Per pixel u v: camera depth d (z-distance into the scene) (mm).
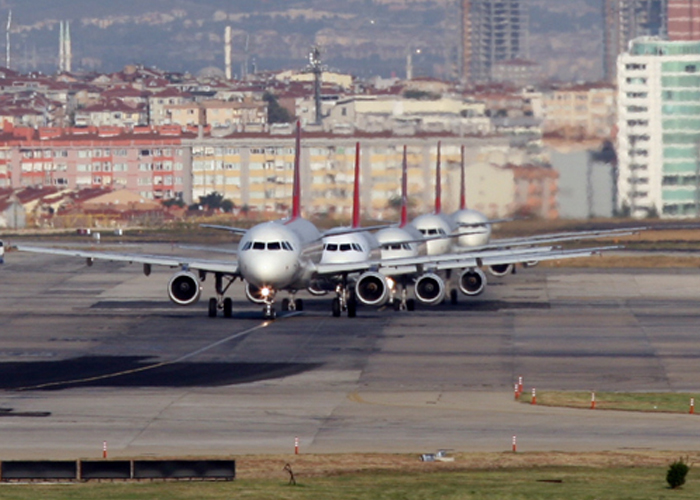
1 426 181500
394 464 158000
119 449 167750
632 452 165500
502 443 171500
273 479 150125
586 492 141500
